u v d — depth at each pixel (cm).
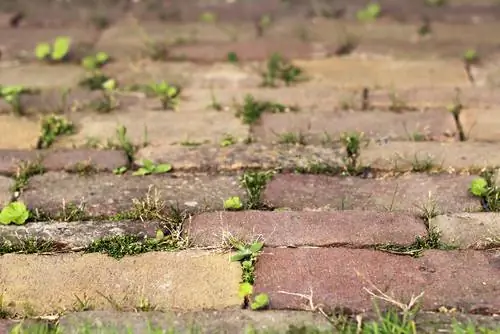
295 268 125
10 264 126
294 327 119
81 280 125
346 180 137
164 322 120
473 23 173
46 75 159
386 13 177
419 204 133
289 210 132
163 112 150
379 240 128
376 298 122
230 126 147
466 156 140
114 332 119
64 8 179
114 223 131
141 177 138
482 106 150
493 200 132
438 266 125
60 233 130
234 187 136
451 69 159
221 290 124
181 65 161
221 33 170
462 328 119
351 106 150
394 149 141
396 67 159
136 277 125
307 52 164
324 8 179
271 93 154
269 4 180
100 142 144
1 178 138
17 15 176
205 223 131
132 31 171
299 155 141
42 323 121
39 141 144
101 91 154
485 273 124
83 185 137
